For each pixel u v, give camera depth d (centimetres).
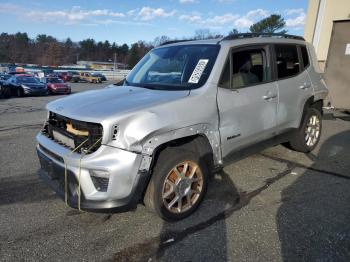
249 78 407
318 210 358
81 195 296
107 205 289
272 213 352
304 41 530
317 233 312
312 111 538
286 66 474
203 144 351
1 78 2569
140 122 294
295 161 520
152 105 310
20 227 329
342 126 771
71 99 358
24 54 11912
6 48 11975
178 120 315
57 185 329
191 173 340
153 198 315
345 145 610
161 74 405
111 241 304
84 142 298
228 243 298
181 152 328
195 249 290
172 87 369
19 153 586
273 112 439
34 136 737
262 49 432
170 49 444
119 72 6134
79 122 305
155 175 312
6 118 1041
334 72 958
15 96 2073
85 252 288
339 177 455
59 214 356
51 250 291
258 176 457
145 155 295
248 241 300
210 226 327
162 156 320
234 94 376
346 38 923
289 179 447
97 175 286
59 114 329
